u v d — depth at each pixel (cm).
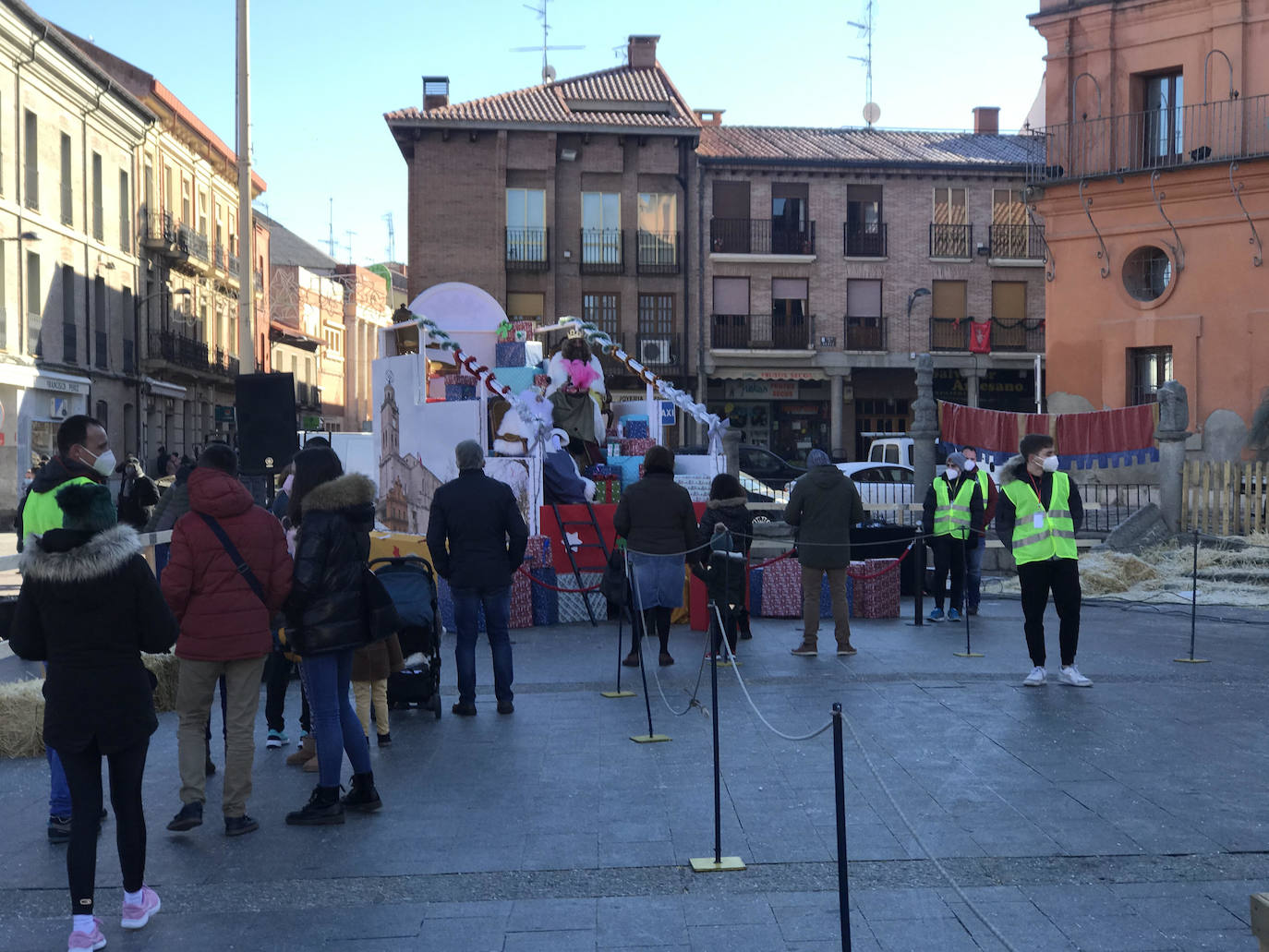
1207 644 1128
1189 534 1838
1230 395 2506
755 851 546
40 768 725
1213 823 576
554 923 466
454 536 848
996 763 686
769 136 4556
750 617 1348
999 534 926
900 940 446
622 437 1722
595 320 4241
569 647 1141
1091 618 1326
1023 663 1025
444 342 1508
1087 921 461
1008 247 4372
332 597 604
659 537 1009
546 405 1495
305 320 6838
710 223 4278
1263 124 2475
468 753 733
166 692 869
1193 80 2559
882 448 2727
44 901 505
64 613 468
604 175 4228
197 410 5003
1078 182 2670
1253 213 2469
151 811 632
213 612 577
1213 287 2525
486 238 4141
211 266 4919
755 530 1888
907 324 4341
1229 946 436
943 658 1052
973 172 4338
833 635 1210
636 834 573
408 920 473
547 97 4350
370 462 2345
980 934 450
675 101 4391
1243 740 738
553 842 564
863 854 539
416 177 4131
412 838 576
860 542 1484
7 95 3256
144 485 1631
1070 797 619
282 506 1059
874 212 4347
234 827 586
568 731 786
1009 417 1856
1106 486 1884
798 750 723
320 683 605
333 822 598
